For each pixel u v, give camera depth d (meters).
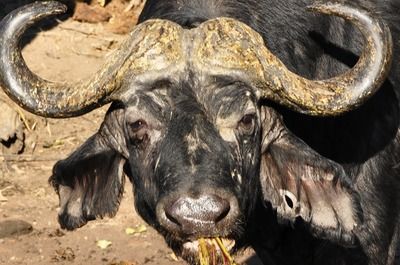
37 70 26.56
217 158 13.80
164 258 21.06
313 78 16.12
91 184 15.84
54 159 24.47
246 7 15.78
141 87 14.31
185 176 13.55
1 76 14.51
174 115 14.09
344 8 14.33
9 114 24.94
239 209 13.62
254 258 20.88
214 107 14.13
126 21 28.47
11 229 21.69
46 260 20.92
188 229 13.39
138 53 14.33
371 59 14.43
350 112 16.11
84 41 27.86
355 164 16.34
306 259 16.84
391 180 16.58
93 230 21.98
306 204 15.48
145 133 14.34
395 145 16.50
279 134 15.23
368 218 16.45
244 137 14.38
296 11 16.05
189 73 14.23
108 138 15.35
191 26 15.12
